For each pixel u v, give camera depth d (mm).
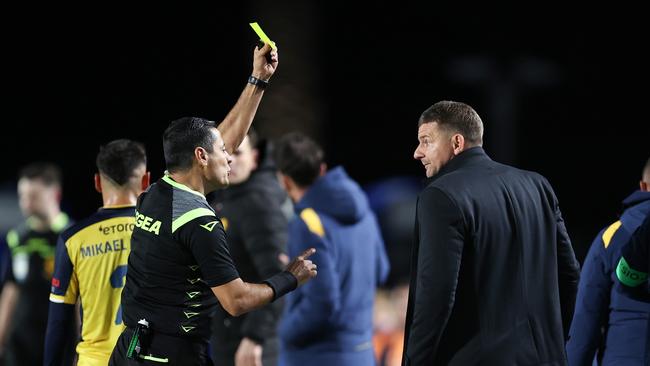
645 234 14273
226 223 19375
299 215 18891
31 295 23172
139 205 13820
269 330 19016
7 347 23219
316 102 51781
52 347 15242
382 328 28641
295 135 19422
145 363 13242
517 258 13375
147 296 13359
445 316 12758
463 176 13344
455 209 12867
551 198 14141
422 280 12898
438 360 13203
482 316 13094
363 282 19484
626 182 113062
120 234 15094
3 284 23344
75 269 15094
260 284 13398
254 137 19719
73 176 84312
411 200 62375
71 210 79625
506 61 73125
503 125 72750
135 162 15438
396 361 28312
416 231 13453
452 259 12758
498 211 13266
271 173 20094
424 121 14055
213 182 13836
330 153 106125
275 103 50375
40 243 23312
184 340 13320
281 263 19156
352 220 19188
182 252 13156
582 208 104000
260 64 15031
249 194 19328
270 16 52188
